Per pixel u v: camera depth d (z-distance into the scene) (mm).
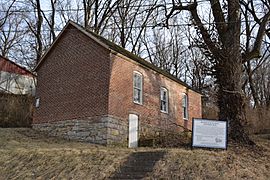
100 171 14938
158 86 27438
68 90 25156
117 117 22828
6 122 32781
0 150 19047
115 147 21047
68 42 26125
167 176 13859
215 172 14273
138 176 14094
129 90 24281
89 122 23141
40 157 17312
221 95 20594
